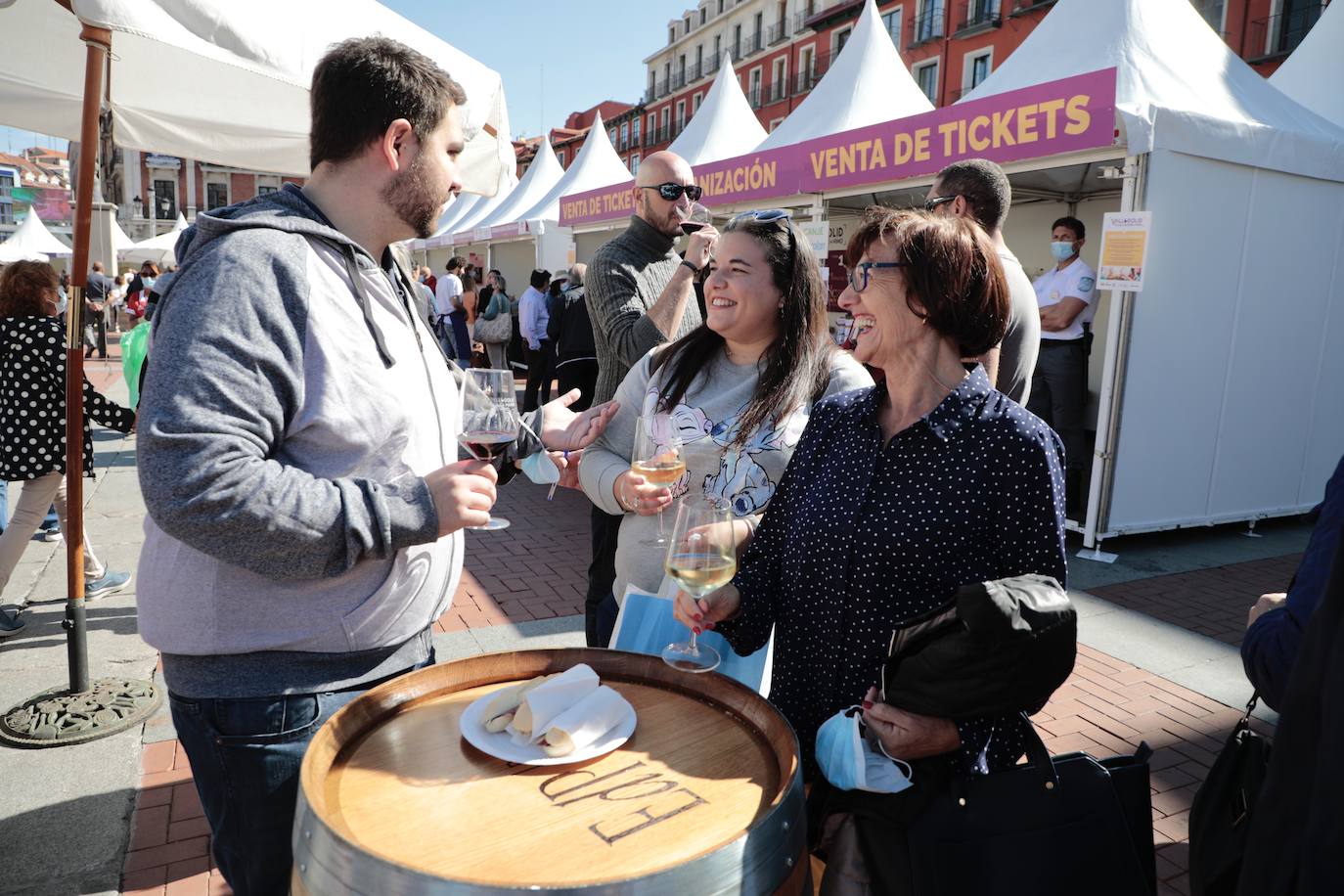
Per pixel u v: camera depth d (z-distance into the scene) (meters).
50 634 3.83
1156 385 5.34
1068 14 5.88
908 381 1.49
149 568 1.41
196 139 3.70
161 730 3.04
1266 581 4.96
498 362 12.84
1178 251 5.20
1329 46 7.96
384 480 1.44
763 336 2.06
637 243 2.97
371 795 1.18
